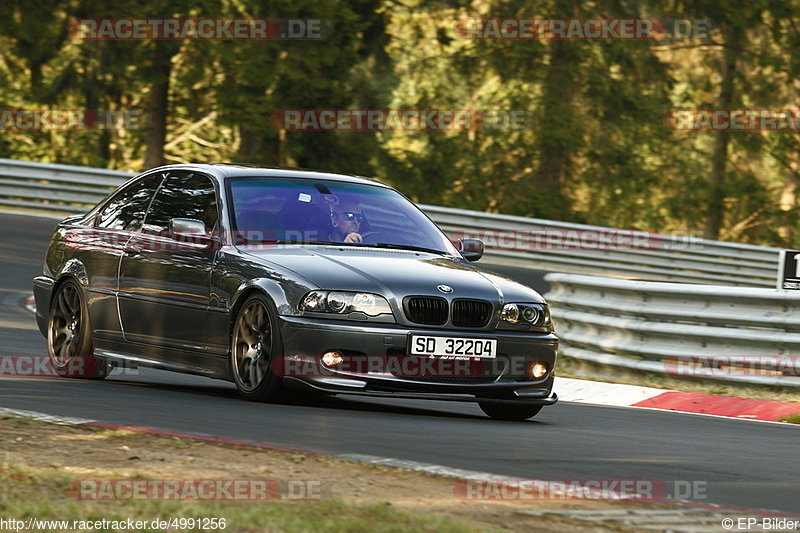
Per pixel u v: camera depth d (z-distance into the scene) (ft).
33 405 72.02
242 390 82.23
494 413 86.94
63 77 350.02
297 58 326.24
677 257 249.96
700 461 67.00
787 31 368.68
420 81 383.65
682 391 112.57
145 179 97.86
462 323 80.69
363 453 61.62
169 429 65.98
